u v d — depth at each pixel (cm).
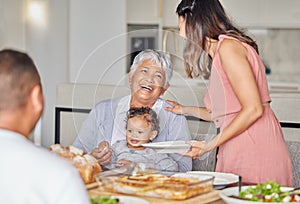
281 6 597
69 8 531
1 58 149
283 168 260
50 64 543
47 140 535
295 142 283
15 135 146
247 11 604
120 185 195
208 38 256
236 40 252
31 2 547
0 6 586
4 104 147
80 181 145
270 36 633
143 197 191
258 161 255
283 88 596
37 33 547
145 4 595
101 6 533
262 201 191
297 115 309
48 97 543
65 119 310
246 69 248
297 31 625
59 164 144
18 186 140
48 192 140
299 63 626
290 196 196
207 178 202
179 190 188
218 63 253
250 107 247
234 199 186
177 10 261
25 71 148
